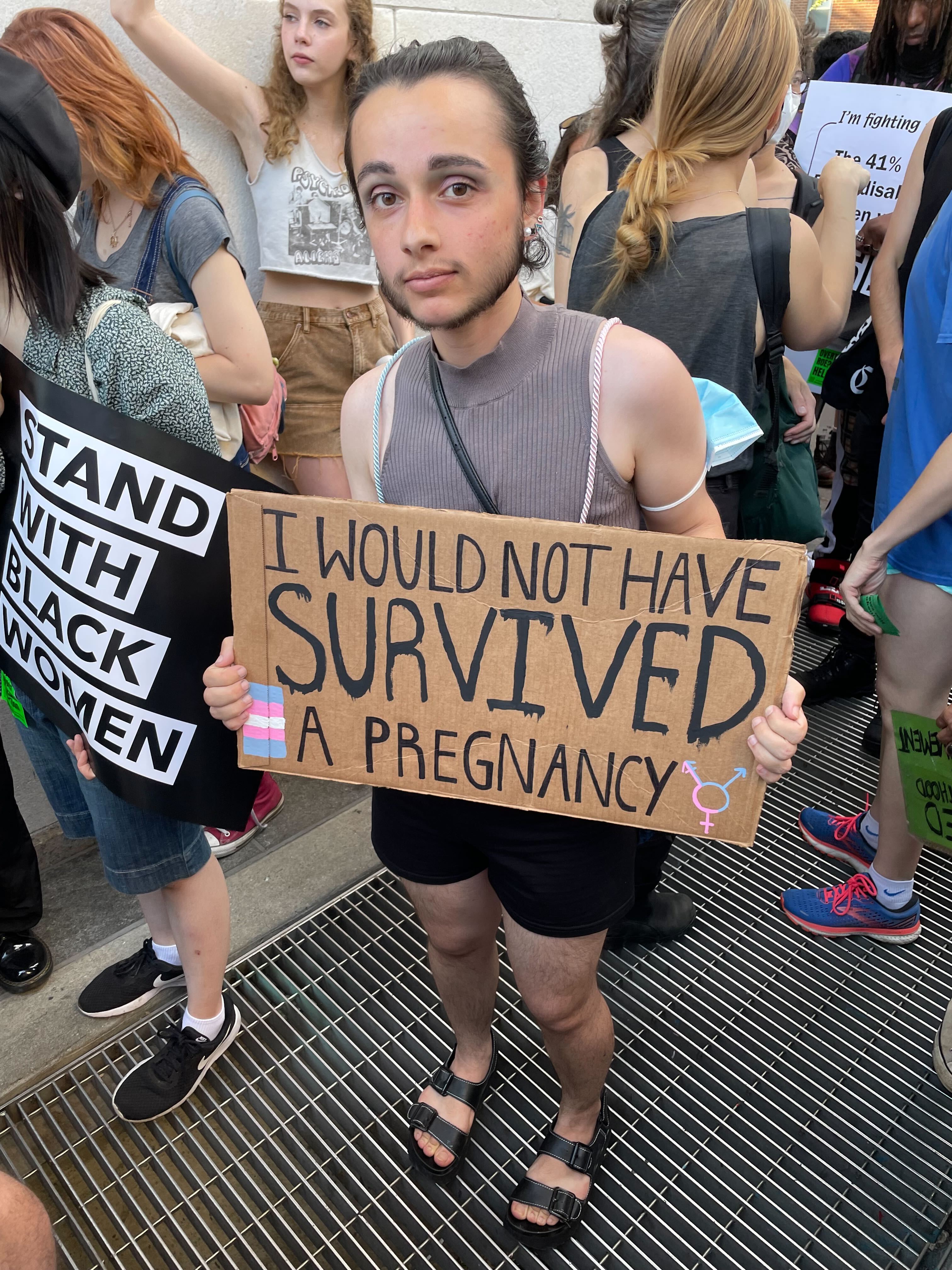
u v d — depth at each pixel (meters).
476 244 0.96
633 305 1.72
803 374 3.33
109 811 1.58
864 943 2.27
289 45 2.32
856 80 3.44
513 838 1.25
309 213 2.54
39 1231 0.84
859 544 3.14
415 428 1.15
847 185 2.01
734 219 1.66
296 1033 2.04
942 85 3.15
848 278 2.03
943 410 1.83
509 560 1.07
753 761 1.09
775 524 2.14
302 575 1.15
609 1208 1.68
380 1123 1.85
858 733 3.05
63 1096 1.93
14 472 1.45
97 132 1.82
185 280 1.97
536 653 1.11
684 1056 1.96
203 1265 1.64
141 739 1.48
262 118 2.48
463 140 0.92
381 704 1.19
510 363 1.07
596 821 1.23
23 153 1.23
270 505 1.12
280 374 2.76
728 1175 1.74
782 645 1.02
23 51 1.78
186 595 1.41
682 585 1.03
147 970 2.10
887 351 2.35
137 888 1.65
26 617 1.50
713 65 1.53
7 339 1.40
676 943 2.26
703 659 1.06
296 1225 1.71
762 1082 1.91
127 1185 1.77
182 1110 1.90
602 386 1.06
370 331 2.74
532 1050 1.97
